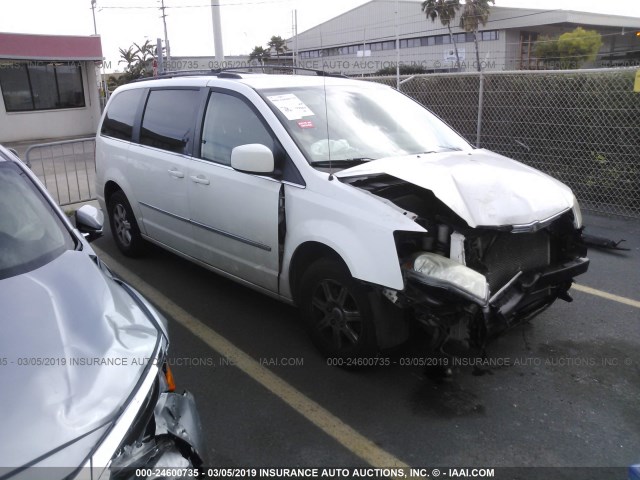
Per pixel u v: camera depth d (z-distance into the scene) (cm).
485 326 309
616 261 580
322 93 442
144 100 541
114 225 603
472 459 292
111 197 595
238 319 450
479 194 334
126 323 229
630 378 363
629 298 487
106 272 277
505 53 5641
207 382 362
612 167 773
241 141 420
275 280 400
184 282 525
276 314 459
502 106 889
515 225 326
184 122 478
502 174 364
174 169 475
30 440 170
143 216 541
